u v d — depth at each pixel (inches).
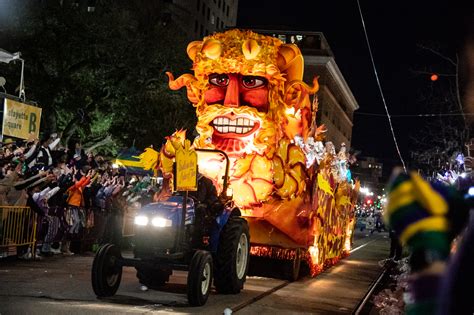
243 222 409.4
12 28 992.2
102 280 338.6
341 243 718.5
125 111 1099.3
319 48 2842.0
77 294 348.2
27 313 283.7
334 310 375.6
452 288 72.5
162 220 354.9
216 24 3917.3
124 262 348.2
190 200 375.2
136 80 1087.6
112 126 1127.0
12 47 994.7
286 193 491.5
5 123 588.4
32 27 993.5
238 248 407.2
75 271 445.7
